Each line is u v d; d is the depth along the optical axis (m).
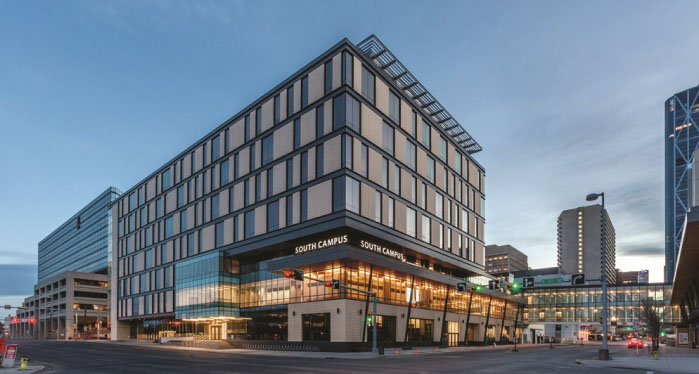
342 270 52.00
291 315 57.41
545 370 27.45
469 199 84.19
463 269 79.81
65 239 182.00
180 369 28.44
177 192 84.69
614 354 47.66
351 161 53.75
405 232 62.47
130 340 96.69
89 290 142.62
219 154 74.25
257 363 33.28
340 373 24.95
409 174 65.12
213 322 72.94
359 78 56.97
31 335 171.88
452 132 81.56
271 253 64.88
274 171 62.59
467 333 78.25
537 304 127.75
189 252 78.50
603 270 36.59
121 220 105.88
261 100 66.88
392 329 58.44
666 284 116.69
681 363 32.84
